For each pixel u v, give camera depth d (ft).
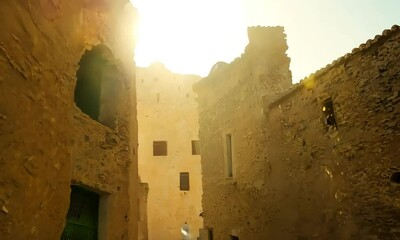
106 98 27.22
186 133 108.88
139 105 110.11
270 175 39.81
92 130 23.02
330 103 32.22
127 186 26.71
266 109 41.22
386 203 25.86
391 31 26.07
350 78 29.58
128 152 27.50
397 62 25.86
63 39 16.76
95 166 22.79
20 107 12.73
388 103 26.30
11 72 12.21
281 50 46.85
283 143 37.91
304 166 34.45
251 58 46.14
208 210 53.26
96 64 26.94
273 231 38.50
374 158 27.02
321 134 32.50
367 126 27.76
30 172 13.33
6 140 11.88
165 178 103.76
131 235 27.71
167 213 100.42
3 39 11.79
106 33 25.13
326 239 31.04
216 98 54.39
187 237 98.99
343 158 29.73
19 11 12.73
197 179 104.53
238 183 46.21
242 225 44.62
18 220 12.48
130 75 29.68
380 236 26.08
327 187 31.37
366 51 28.27
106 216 24.08
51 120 15.20
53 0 15.49
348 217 28.84
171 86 113.19
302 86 35.22
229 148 50.39
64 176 16.34
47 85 14.85
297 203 35.06
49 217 14.82
